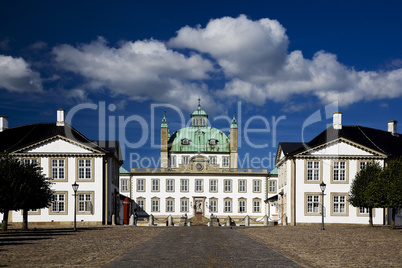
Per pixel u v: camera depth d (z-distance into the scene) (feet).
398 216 219.00
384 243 107.65
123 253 84.74
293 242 109.60
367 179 186.29
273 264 71.46
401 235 133.28
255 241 111.75
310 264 72.08
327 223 214.48
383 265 71.61
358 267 69.51
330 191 215.92
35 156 213.66
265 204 346.33
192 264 70.54
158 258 77.46
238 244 103.14
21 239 116.06
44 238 119.24
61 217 213.05
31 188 155.53
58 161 214.69
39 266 68.90
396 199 160.97
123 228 173.06
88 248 93.50
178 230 158.92
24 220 163.02
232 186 350.23
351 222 214.48
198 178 349.82
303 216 215.51
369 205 173.68
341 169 217.15
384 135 237.86
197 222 329.52
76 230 156.46
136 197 347.56
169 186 349.20
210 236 127.65
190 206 347.56
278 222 248.73
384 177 171.53
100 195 214.69
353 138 221.87
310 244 104.53
